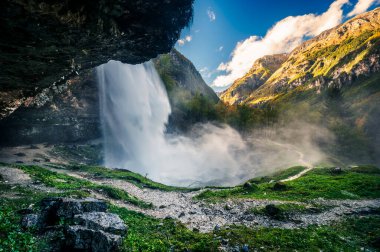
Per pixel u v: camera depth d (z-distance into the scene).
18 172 39.00
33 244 13.75
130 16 24.91
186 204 38.38
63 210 17.06
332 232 23.61
